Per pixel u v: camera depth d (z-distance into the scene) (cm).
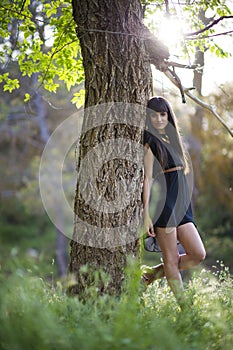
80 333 410
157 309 570
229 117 1617
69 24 838
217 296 643
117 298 578
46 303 491
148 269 670
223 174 2320
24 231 3042
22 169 3027
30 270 493
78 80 934
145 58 638
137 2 638
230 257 2277
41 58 926
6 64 945
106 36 618
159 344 412
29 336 407
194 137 2244
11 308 450
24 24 897
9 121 2764
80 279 600
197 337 471
